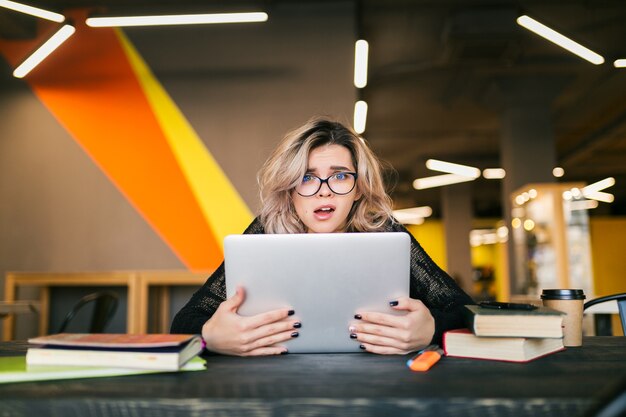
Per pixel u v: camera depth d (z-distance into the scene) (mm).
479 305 1020
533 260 5473
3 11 3959
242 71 4367
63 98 4328
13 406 594
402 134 9039
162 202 4199
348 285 979
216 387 660
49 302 4020
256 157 4254
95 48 4391
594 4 4875
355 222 1582
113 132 4289
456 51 5223
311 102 4324
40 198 4230
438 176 11500
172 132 4293
